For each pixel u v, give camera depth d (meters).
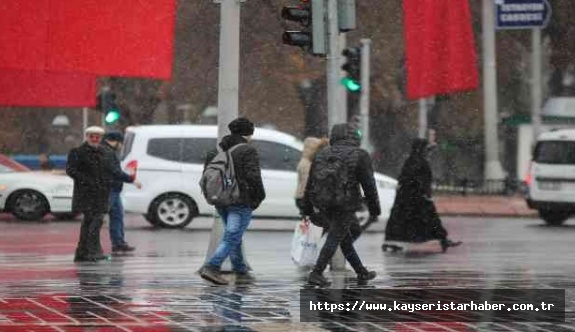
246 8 102.75
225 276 35.88
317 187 32.91
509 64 117.56
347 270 38.59
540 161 70.12
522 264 42.06
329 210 33.19
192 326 24.64
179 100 106.06
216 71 104.25
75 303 28.45
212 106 111.62
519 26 93.06
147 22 47.47
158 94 105.69
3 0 46.78
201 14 103.19
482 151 116.62
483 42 102.81
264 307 27.92
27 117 134.50
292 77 104.94
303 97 105.69
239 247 36.12
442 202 89.06
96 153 41.41
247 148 33.34
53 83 66.88
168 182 62.78
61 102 67.12
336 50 39.03
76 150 41.34
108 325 24.70
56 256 44.56
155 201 62.81
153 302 28.77
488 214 79.25
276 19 101.44
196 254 45.50
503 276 36.81
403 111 116.12
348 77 47.25
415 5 65.44
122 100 106.06
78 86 68.12
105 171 41.59
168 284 33.28
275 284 33.47
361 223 62.12
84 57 47.31
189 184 62.94
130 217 74.38
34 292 30.98
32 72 66.56
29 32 47.09
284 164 62.31
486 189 99.00
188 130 63.44
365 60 77.56
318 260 33.06
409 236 48.25
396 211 48.34
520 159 108.25
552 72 117.94
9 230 60.84
